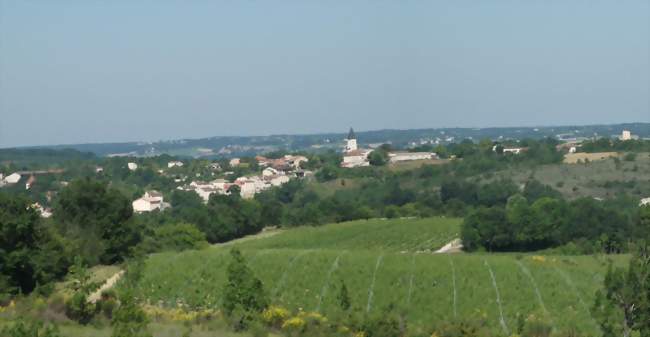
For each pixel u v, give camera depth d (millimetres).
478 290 66062
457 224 138250
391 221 146125
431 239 130125
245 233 151125
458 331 47750
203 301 60594
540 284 68562
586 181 182250
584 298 64312
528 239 116750
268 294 58906
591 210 118562
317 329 45625
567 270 76062
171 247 114500
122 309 41094
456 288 66500
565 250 112375
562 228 116562
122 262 78500
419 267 71062
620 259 90812
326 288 66562
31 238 59562
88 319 41344
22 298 46344
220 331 42375
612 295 36156
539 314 58219
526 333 51156
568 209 118250
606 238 112000
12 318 39969
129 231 87062
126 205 88938
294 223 158500
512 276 70250
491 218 118688
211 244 137875
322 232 136000
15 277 57375
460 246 123188
